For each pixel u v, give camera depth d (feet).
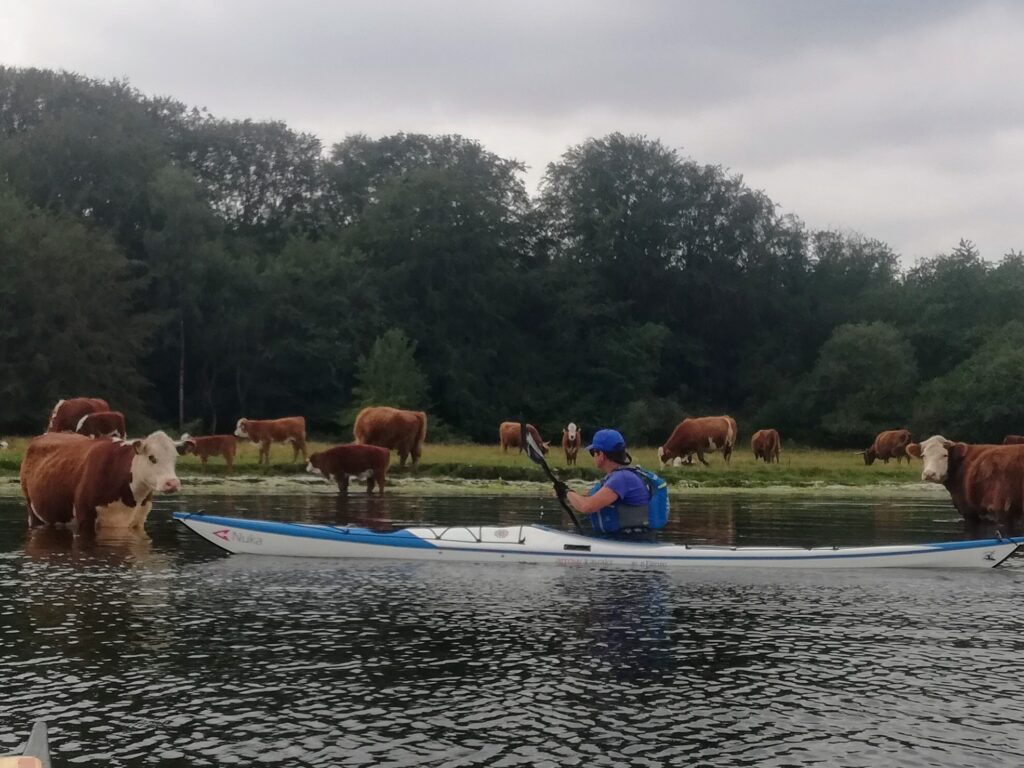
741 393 252.42
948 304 240.53
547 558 38.19
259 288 199.41
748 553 38.14
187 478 81.25
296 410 211.00
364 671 23.38
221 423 209.97
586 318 233.35
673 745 18.76
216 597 31.86
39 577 35.09
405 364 187.73
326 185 253.24
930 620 29.58
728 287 241.96
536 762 17.87
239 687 22.04
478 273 225.76
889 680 23.13
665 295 246.47
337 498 68.80
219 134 239.50
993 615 30.37
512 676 23.08
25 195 189.26
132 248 200.03
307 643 25.94
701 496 81.05
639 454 135.23
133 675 22.88
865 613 30.55
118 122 207.51
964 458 60.03
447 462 97.09
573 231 249.14
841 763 17.95
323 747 18.45
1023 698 21.74
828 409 227.40
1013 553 40.01
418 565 38.27
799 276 260.62
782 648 26.04
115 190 199.11
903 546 38.83
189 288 191.42
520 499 69.72
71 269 168.76
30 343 164.04
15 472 81.66
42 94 216.54
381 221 222.89
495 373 231.09
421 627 27.91
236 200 246.47
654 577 36.17
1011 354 205.77
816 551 38.42
